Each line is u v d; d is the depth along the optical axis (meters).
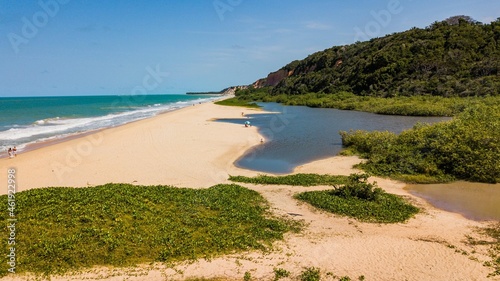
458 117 28.38
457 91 64.75
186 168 24.08
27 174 22.42
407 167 21.89
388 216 14.73
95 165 24.55
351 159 26.12
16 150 29.47
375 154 24.84
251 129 43.97
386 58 84.00
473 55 73.19
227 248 11.77
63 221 12.09
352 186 17.31
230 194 17.17
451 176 20.52
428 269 10.45
